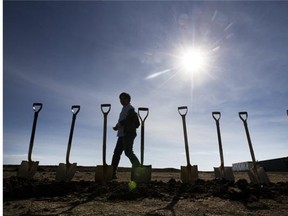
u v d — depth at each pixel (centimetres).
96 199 370
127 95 619
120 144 615
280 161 1644
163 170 1240
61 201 356
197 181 529
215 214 299
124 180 600
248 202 357
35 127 593
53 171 866
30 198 374
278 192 425
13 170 795
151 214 293
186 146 588
